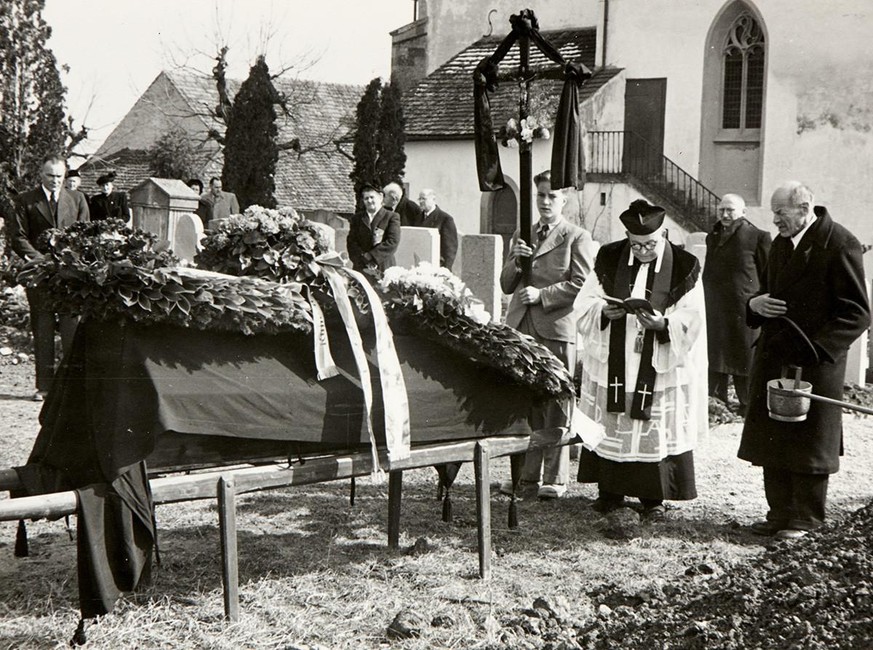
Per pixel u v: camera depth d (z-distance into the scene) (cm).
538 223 861
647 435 747
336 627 536
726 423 1140
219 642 507
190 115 3762
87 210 1177
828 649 421
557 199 842
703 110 2650
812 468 713
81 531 488
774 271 738
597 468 764
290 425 533
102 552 491
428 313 604
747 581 513
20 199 1149
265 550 658
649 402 745
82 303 502
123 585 500
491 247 1327
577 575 629
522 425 635
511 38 852
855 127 2478
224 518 520
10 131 1977
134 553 499
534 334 833
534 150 2555
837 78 2488
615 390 752
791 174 2544
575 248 833
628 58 2717
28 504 475
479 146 859
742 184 2645
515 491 721
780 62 2538
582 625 533
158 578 596
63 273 501
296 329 541
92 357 517
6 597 566
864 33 2453
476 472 613
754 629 457
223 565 525
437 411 596
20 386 1237
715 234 1205
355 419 556
